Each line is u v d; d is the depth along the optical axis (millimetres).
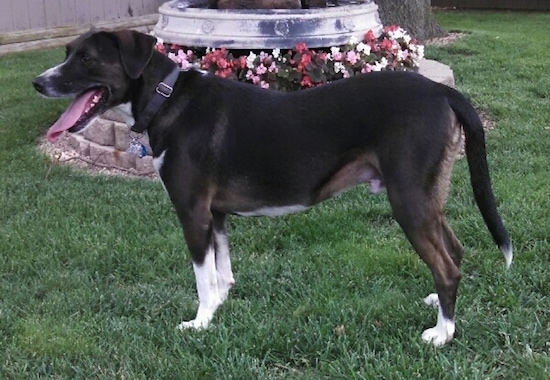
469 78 5262
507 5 9445
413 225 2211
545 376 2135
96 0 7473
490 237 2850
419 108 2188
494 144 3791
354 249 2846
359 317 2439
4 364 2301
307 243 2951
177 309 2555
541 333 2330
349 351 2281
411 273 2686
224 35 3635
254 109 2297
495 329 2354
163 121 2318
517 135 3918
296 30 3629
